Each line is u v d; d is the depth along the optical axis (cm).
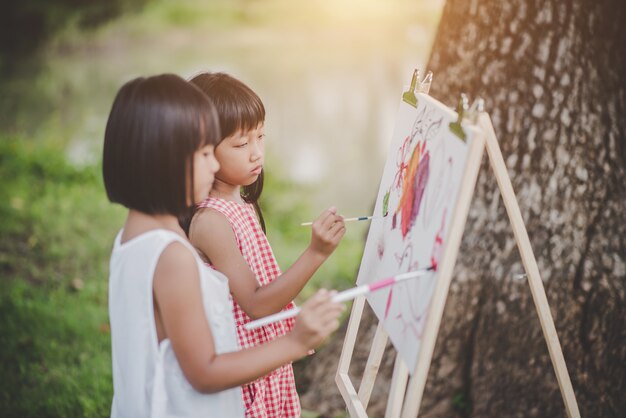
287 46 1376
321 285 464
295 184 689
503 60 270
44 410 324
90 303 443
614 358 255
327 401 308
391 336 178
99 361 367
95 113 971
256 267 206
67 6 1434
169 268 154
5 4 1376
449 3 292
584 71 260
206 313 163
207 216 193
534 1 263
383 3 1549
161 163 154
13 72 1222
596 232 259
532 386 266
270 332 206
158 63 1273
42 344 383
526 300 266
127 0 1507
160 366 158
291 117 927
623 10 257
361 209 647
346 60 1247
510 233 270
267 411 208
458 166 158
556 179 263
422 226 172
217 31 1540
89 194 653
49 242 540
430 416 283
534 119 265
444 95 286
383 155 798
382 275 195
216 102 192
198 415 162
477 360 277
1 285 462
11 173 699
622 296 254
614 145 260
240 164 198
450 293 279
